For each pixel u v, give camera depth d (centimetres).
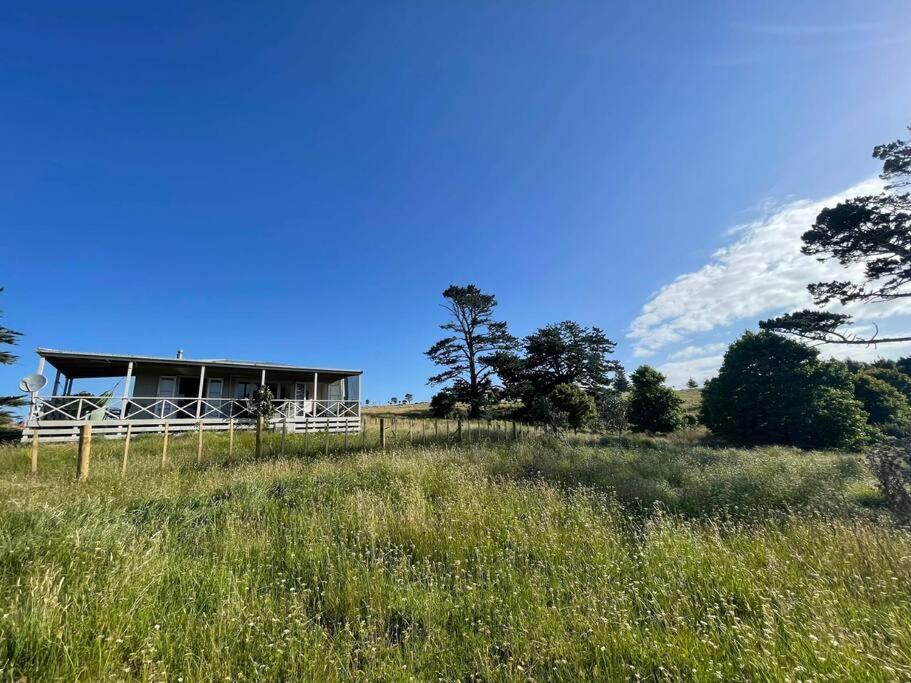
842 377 2516
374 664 254
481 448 1230
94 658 240
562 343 3762
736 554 411
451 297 3381
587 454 1230
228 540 445
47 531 389
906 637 259
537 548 443
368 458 1016
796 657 245
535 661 262
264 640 274
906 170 1736
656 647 264
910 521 553
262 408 1870
